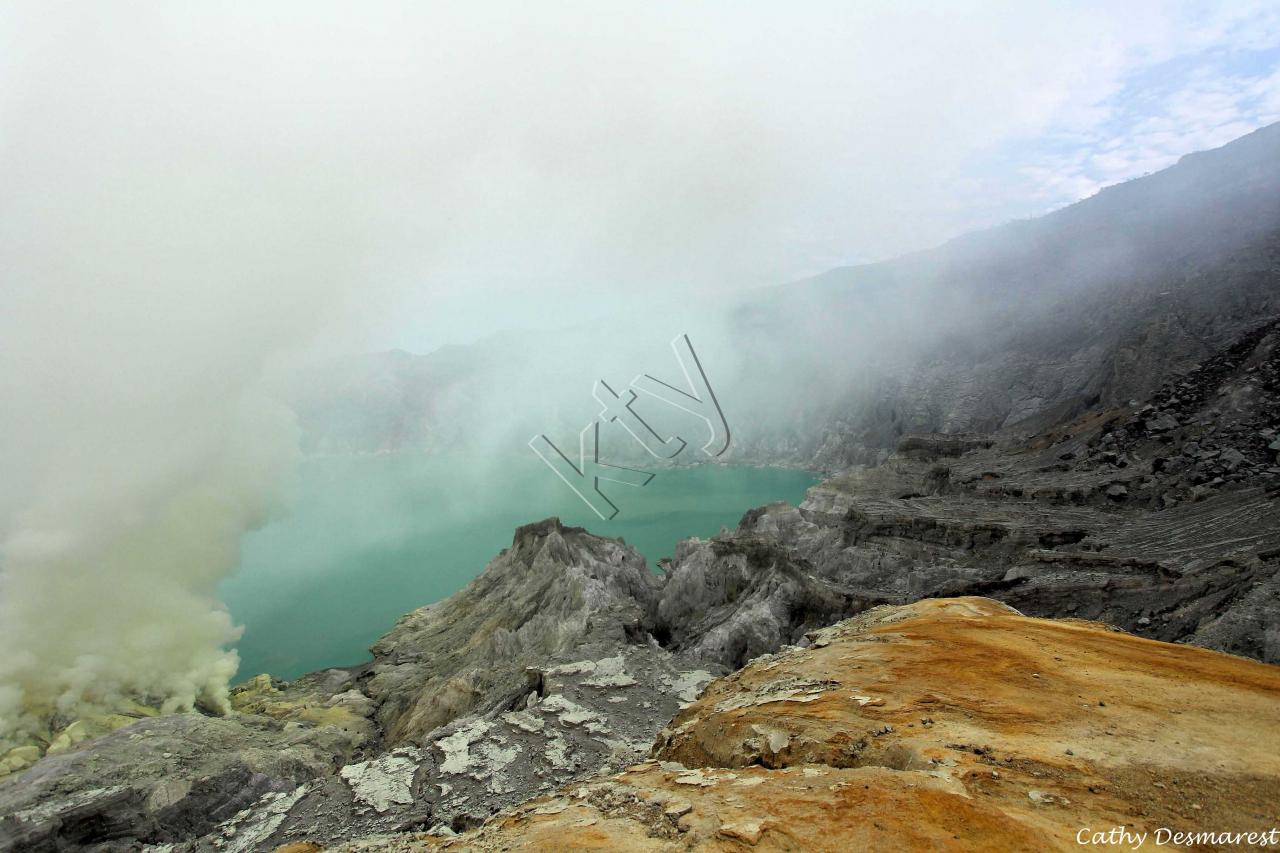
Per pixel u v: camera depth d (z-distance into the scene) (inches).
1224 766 526.0
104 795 1242.6
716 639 2055.9
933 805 470.3
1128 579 1820.9
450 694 1914.4
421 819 1028.5
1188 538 1980.8
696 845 451.2
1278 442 2397.9
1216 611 1545.3
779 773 566.6
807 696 761.6
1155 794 488.7
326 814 1082.7
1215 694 698.2
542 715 1371.8
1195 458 2564.0
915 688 741.9
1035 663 812.6
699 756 746.2
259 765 1435.8
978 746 575.8
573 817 541.6
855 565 2598.4
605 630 2006.6
